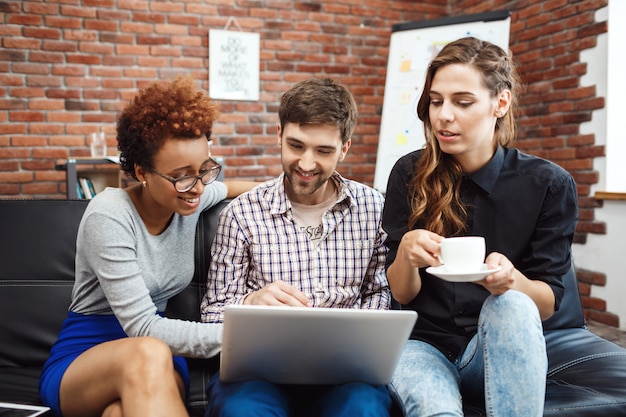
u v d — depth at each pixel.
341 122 1.31
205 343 1.18
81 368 1.13
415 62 3.90
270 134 4.60
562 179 1.38
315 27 4.65
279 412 1.06
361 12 4.74
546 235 1.36
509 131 1.49
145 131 1.18
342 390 1.12
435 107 1.36
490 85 1.30
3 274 1.54
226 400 1.08
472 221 1.43
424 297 1.45
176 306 1.56
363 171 4.86
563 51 3.72
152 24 4.27
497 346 1.11
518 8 4.12
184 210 1.25
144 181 1.26
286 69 4.60
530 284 1.25
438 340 1.41
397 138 3.94
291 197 1.47
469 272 1.01
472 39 1.36
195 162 1.21
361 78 4.79
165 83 1.27
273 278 1.42
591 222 3.53
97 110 4.20
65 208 1.62
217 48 4.40
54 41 4.08
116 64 4.22
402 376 1.18
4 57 3.99
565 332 1.62
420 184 1.42
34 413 1.11
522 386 1.08
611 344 1.52
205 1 4.38
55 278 1.57
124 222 1.25
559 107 3.77
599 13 3.44
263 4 4.51
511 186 1.41
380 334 1.03
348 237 1.47
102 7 4.16
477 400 1.31
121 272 1.22
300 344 1.04
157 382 1.03
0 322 1.52
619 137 3.43
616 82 3.40
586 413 1.19
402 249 1.28
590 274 3.54
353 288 1.47
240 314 0.97
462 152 1.37
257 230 1.43
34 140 4.09
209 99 1.26
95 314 1.32
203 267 1.60
